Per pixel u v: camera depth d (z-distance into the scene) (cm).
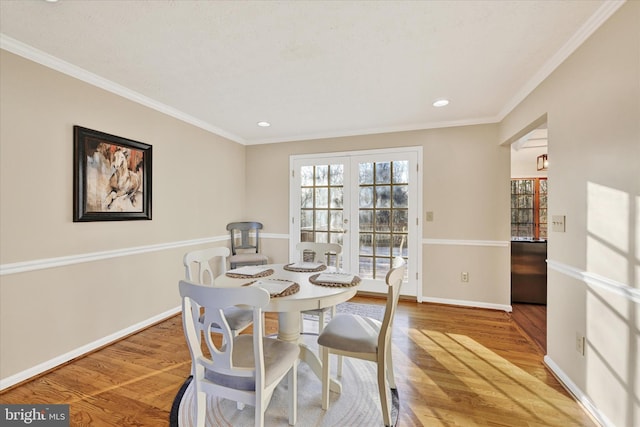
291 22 171
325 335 175
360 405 179
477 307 351
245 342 163
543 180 627
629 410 142
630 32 140
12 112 194
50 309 215
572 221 188
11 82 193
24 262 200
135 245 281
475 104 298
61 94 220
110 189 255
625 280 144
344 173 405
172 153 321
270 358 148
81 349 235
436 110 317
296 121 356
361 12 162
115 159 259
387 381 193
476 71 229
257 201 449
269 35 184
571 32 179
